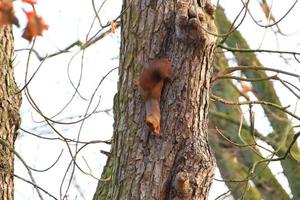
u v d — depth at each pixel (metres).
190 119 8.88
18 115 11.09
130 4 9.27
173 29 9.03
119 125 9.10
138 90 9.02
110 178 11.29
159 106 8.91
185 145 8.84
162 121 8.88
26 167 10.64
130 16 9.26
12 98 11.05
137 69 9.06
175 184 8.73
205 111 9.00
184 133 8.86
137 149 8.91
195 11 8.87
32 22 7.93
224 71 11.62
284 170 17.55
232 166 17.58
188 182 8.70
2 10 7.64
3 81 10.99
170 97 8.90
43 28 7.99
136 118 8.98
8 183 10.79
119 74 9.32
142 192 8.79
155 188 8.77
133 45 9.14
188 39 8.89
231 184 17.27
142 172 8.83
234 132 17.69
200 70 8.95
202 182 8.77
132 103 9.02
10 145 10.95
